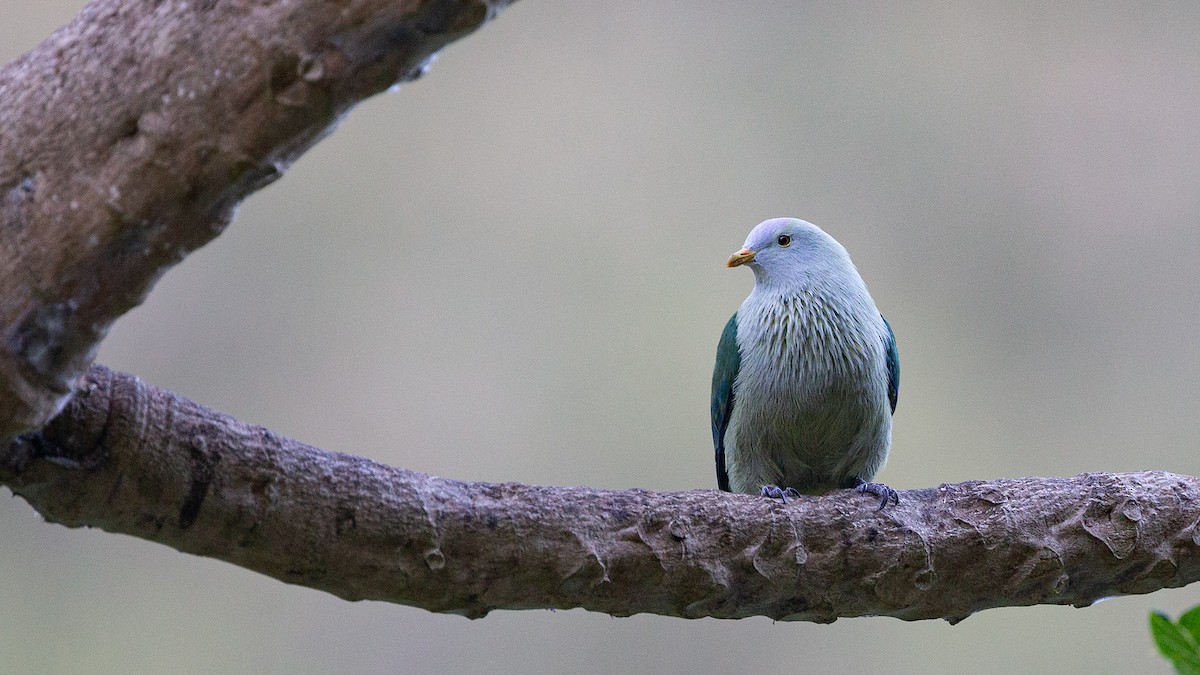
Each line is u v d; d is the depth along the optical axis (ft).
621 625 63.10
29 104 17.97
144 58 17.40
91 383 20.68
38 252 17.99
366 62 17.10
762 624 63.21
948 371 73.15
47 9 73.87
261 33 16.90
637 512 24.58
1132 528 25.77
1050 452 71.51
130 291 18.57
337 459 22.76
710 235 76.33
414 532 22.90
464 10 16.49
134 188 17.66
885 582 25.57
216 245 72.33
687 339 73.15
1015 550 25.71
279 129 17.38
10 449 20.20
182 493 21.43
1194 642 18.72
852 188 78.07
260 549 22.38
